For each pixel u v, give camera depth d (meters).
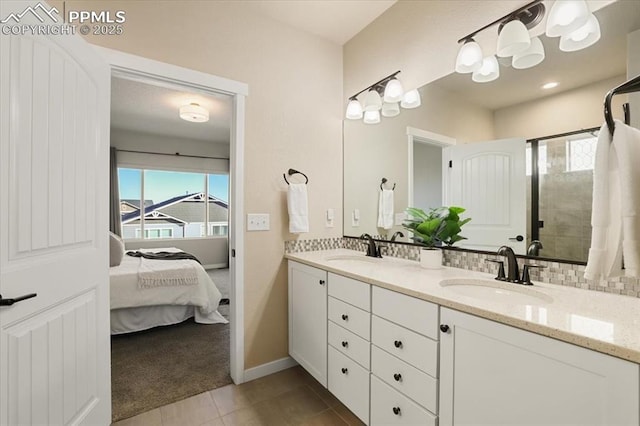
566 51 1.31
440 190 1.83
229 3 2.03
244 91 2.07
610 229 0.89
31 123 1.10
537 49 1.38
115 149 5.18
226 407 1.78
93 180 1.45
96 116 1.47
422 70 1.92
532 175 1.42
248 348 2.09
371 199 2.32
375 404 1.44
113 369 2.20
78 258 1.33
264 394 1.92
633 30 1.15
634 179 0.84
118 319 2.78
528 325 0.88
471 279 1.43
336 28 2.37
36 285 1.10
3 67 0.99
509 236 1.49
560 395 0.82
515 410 0.92
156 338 2.77
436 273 1.56
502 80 1.53
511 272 1.35
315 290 1.91
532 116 1.42
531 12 1.39
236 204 2.05
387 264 1.84
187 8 1.87
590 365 0.76
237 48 2.05
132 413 1.71
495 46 1.53
